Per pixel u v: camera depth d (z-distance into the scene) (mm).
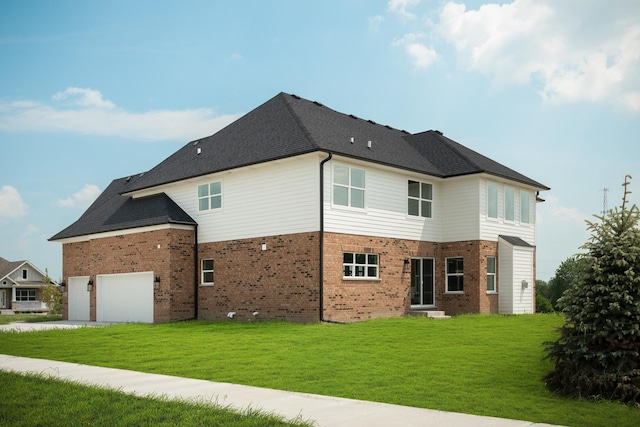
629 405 9141
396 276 23672
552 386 10242
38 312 62062
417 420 7965
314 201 20859
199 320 24000
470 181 25688
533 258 28625
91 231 27938
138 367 12688
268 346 15109
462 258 25812
